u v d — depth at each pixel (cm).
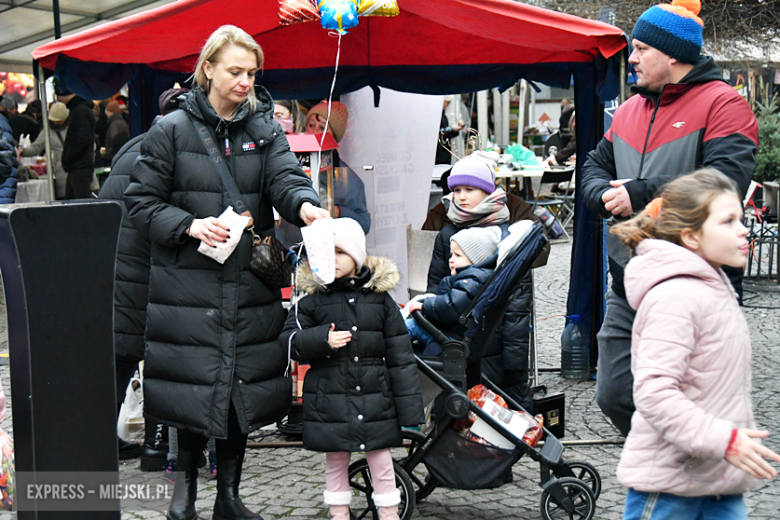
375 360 327
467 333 348
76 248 236
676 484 214
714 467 212
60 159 959
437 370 351
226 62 306
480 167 418
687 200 218
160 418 322
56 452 238
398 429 328
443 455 347
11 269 234
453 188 428
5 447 283
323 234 307
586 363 588
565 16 418
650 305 214
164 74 570
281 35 578
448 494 387
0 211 232
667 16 316
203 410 312
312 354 319
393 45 586
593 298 586
